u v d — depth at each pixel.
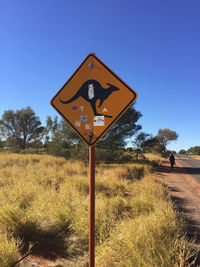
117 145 19.19
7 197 5.00
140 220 3.70
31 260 2.93
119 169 12.64
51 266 2.79
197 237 4.10
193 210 6.31
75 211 4.41
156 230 3.35
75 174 10.95
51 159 15.59
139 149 24.84
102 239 3.50
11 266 2.62
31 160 15.84
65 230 3.88
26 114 40.62
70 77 2.31
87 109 2.25
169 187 10.57
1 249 2.73
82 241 3.57
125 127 19.77
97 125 2.21
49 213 4.18
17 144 39.72
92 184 2.18
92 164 2.19
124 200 6.07
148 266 2.50
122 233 3.33
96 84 2.24
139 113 22.31
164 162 36.56
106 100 2.21
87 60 2.29
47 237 3.70
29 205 4.85
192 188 10.83
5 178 7.77
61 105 2.31
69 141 20.02
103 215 4.12
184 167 27.27
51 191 5.53
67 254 3.18
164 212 4.43
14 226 3.57
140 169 16.05
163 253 2.79
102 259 2.77
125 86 2.17
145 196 6.08
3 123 39.97
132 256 2.73
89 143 2.22
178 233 3.76
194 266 2.97
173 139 56.75
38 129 42.00
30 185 6.25
